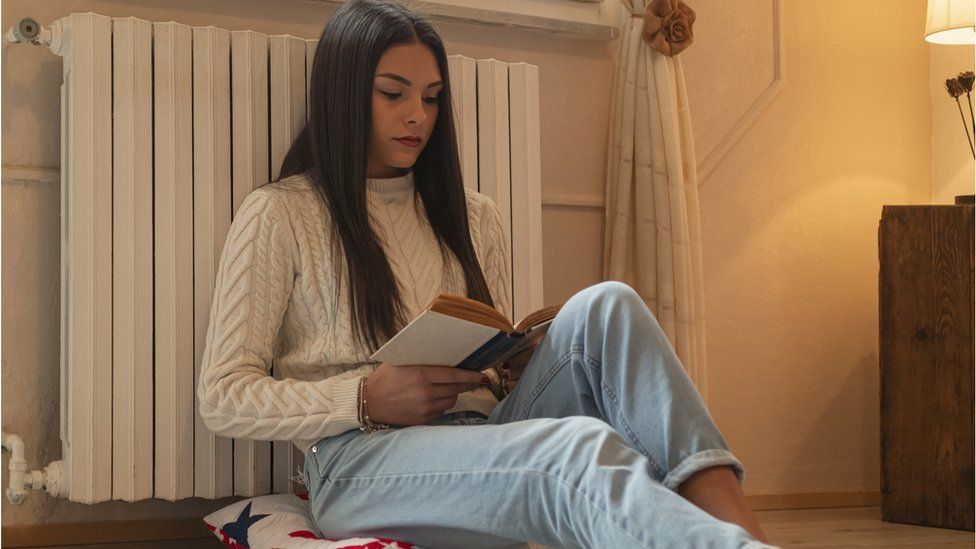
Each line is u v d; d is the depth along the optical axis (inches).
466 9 89.4
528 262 85.0
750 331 104.3
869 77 111.9
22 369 72.7
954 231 96.7
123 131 69.7
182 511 78.1
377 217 66.2
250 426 56.9
